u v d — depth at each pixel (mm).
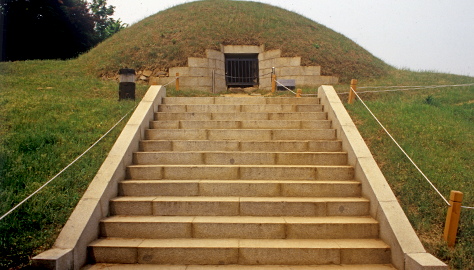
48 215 4266
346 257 3932
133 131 6039
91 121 7316
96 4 35312
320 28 20078
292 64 16156
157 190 4988
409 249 3682
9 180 4781
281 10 21734
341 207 4629
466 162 5801
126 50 16766
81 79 13289
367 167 4992
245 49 17250
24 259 3609
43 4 23484
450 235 3986
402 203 4703
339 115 6602
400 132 6852
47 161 5391
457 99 10508
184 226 4301
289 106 7680
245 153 5703
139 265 3906
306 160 5703
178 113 7266
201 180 5219
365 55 18094
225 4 21281
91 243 4051
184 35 17312
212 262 3949
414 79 14453
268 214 4621
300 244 4047
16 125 6734
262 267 3859
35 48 26078
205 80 16109
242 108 7645
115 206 4641
